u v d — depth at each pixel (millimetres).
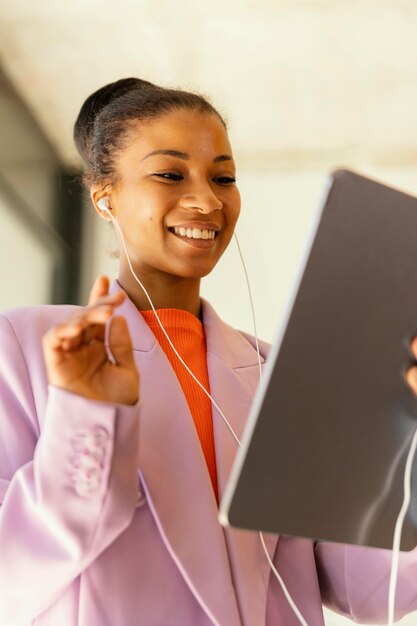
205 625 1031
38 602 969
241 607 1054
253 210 5227
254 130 5055
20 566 945
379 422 846
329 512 844
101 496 906
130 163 1241
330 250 767
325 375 791
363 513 880
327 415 804
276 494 790
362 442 840
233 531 1090
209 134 1244
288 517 808
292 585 1155
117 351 922
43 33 4254
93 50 4375
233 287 4871
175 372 1210
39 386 1116
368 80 4586
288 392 771
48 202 4812
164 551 1049
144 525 1055
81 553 917
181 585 1041
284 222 5211
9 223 4812
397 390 846
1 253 4750
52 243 4785
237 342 1307
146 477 1059
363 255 787
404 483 901
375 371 825
